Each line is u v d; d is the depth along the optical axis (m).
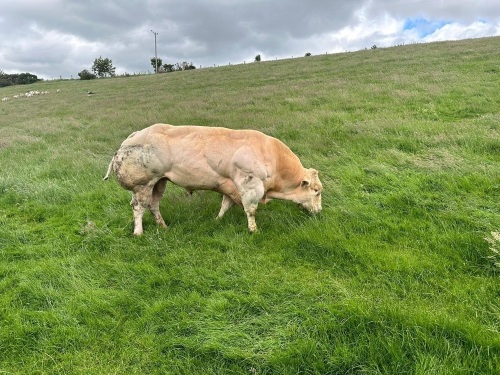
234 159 5.45
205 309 3.87
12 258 5.22
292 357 3.16
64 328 3.68
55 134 14.77
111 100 25.72
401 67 23.67
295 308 3.73
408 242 4.89
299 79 25.38
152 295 4.26
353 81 20.45
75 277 4.59
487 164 7.06
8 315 3.88
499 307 3.53
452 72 19.53
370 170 7.57
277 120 12.39
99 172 8.77
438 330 3.21
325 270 4.49
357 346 3.19
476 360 2.89
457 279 4.08
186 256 4.95
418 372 2.82
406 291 3.95
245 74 33.47
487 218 5.18
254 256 4.89
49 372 3.26
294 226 5.61
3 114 24.84
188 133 5.65
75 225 6.18
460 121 11.04
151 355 3.38
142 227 5.91
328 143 9.67
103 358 3.39
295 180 5.95
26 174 8.92
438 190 6.40
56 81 63.44
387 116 11.96
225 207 6.12
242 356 3.20
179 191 7.34
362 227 5.38
